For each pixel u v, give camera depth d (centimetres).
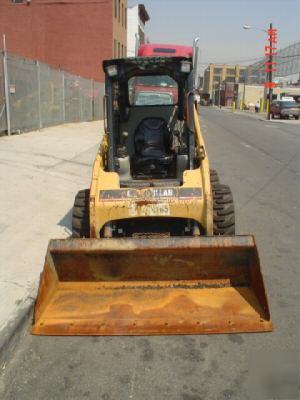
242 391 339
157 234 552
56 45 3844
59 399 332
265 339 401
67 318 409
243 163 1371
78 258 447
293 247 629
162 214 507
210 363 371
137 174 614
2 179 931
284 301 470
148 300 432
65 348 391
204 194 509
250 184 1050
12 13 3834
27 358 379
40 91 1873
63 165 1142
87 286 452
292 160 1452
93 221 510
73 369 365
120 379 353
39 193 861
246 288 444
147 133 620
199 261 448
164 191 514
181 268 451
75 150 1390
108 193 517
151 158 606
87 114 2788
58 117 2191
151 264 450
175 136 623
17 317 415
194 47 730
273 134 2461
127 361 374
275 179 1117
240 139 2131
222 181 1078
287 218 768
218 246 433
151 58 567
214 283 450
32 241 615
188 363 371
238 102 8606
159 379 353
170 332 396
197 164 579
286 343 396
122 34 4400
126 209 508
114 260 449
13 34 3862
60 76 2188
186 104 582
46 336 407
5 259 551
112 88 582
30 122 1762
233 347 390
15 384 348
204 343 396
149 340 401
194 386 345
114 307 423
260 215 783
